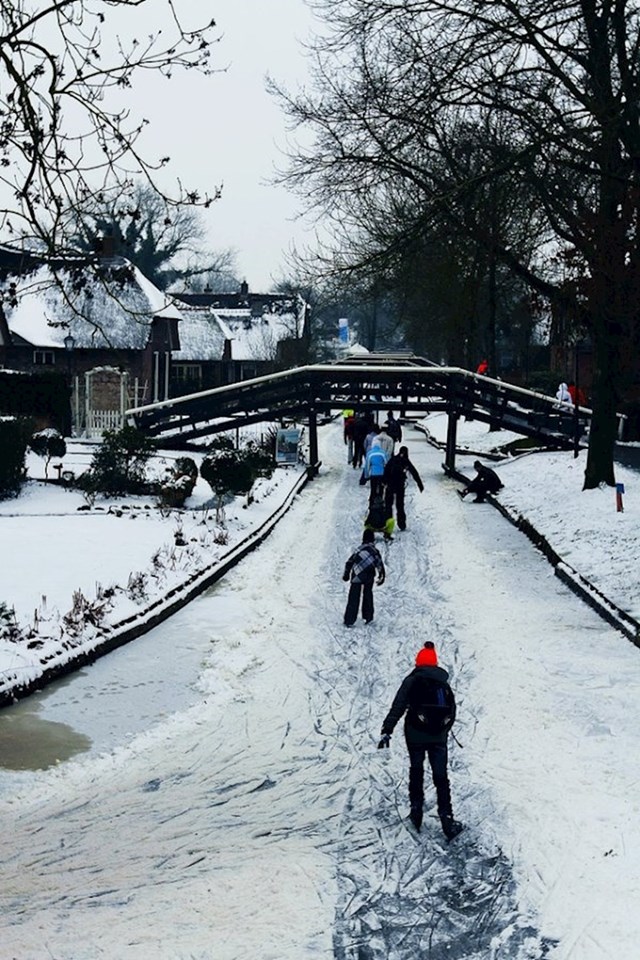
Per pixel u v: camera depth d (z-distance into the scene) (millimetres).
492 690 15742
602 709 14508
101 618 18125
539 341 79438
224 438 39906
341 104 27438
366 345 128750
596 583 21609
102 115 11102
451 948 8844
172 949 8750
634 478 33125
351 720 14859
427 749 11344
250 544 26859
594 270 26438
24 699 15234
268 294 95438
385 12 24969
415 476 30391
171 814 11688
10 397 48156
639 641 17609
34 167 11008
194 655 17641
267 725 14617
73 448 45969
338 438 66562
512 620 19812
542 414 44781
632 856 10109
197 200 11578
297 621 20031
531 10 23828
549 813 11320
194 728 14445
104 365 60188
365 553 19891
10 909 9453
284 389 49969
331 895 9820
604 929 8883
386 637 18984
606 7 24875
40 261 12258
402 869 10383
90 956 8617
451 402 44906
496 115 26969
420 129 25641
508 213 26797
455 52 24078
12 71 10711
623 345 29344
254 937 8977
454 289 29578
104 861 10477
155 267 80812
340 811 11836
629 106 24016
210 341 81312
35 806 11836
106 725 14328
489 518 32531
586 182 28047
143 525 27703
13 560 22453
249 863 10469
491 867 10383
